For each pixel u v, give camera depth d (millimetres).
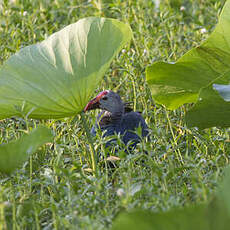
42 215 6469
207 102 7703
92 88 8094
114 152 8195
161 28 12477
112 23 8242
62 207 6180
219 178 6297
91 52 8078
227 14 8070
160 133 8320
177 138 8422
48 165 7734
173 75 8430
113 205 6238
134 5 13273
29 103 7867
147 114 10008
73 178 6531
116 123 9828
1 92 7895
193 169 6980
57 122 9734
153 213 4875
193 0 14477
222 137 8500
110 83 11219
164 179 6238
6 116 7949
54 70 8023
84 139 8820
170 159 6883
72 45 8172
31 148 6539
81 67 8000
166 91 8664
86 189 6410
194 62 8273
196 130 8859
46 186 7211
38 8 13953
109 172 8523
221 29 8078
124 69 10047
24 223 5953
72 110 8102
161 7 12938
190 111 7910
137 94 10523
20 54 8266
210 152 8258
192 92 8648
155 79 8516
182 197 6438
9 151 6410
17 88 7918
